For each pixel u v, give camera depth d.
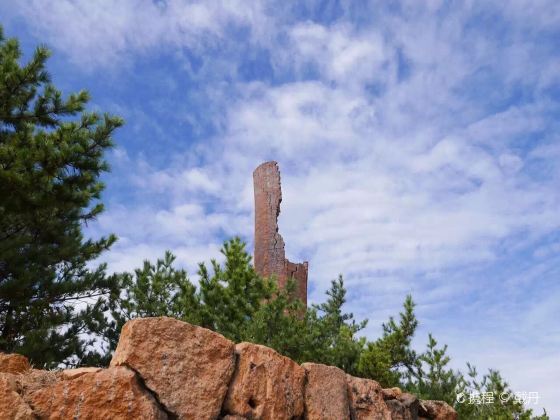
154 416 4.89
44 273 14.57
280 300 14.47
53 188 11.70
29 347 12.48
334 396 7.12
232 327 13.22
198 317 13.50
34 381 4.70
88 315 15.51
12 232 14.38
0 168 10.70
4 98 11.47
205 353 5.57
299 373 6.73
